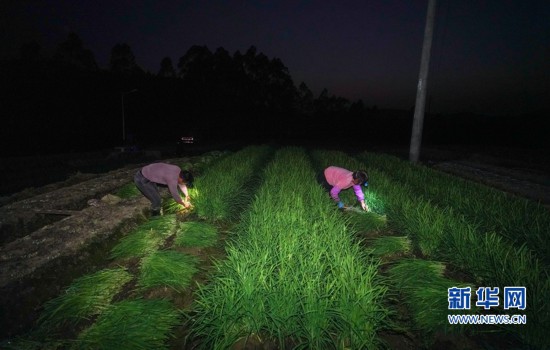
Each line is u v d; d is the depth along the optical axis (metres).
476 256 3.61
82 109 42.44
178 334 2.80
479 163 13.59
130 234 4.52
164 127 48.06
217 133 53.03
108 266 3.95
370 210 5.69
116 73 56.59
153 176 4.99
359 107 60.38
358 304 2.63
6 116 33.78
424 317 2.86
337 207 5.45
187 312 3.02
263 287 2.84
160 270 3.49
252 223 4.41
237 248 3.78
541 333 2.52
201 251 4.30
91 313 2.92
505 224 4.62
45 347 2.43
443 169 12.09
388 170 10.02
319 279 2.99
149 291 3.34
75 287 3.18
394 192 6.21
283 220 4.38
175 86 60.94
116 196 6.64
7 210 5.86
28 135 31.59
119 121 43.88
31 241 4.25
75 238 4.35
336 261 3.25
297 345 2.52
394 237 4.48
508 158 15.42
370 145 32.41
